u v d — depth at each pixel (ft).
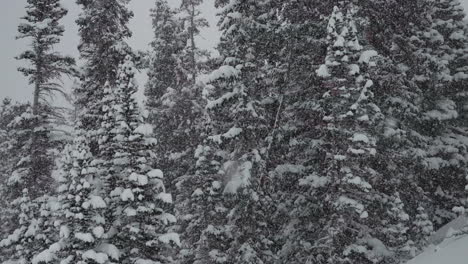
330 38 59.57
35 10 79.82
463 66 95.14
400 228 64.49
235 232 69.62
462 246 47.24
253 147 69.87
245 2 70.95
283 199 72.79
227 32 69.05
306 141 69.36
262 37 71.92
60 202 55.42
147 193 58.18
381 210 63.16
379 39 69.31
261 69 75.87
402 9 72.90
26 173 74.90
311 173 67.56
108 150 60.39
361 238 60.54
